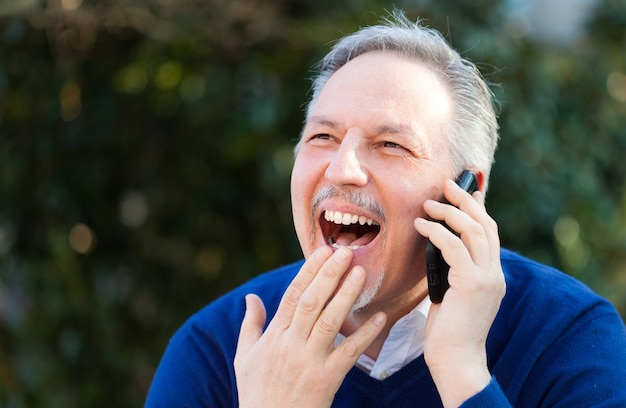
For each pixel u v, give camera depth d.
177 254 3.25
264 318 1.66
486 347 1.62
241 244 3.23
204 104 2.91
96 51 2.99
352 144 1.52
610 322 1.63
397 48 1.61
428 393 1.58
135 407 3.12
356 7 3.01
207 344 1.79
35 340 2.99
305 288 1.53
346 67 1.62
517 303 1.67
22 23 2.88
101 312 3.07
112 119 3.03
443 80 1.61
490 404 1.38
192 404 1.73
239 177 3.16
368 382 1.60
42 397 2.97
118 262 3.20
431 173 1.55
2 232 3.08
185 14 2.93
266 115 2.82
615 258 3.41
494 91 2.92
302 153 1.63
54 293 3.02
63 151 3.03
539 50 3.19
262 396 1.51
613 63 3.43
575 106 3.23
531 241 3.14
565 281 1.73
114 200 3.15
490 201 3.00
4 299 3.14
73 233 3.16
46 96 2.97
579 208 3.17
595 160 3.36
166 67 2.95
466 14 3.05
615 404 1.46
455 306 1.45
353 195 1.52
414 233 1.54
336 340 1.74
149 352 3.23
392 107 1.53
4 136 3.02
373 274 1.54
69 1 2.89
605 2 3.50
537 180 3.01
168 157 3.11
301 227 1.64
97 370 3.06
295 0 3.04
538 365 1.57
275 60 2.91
